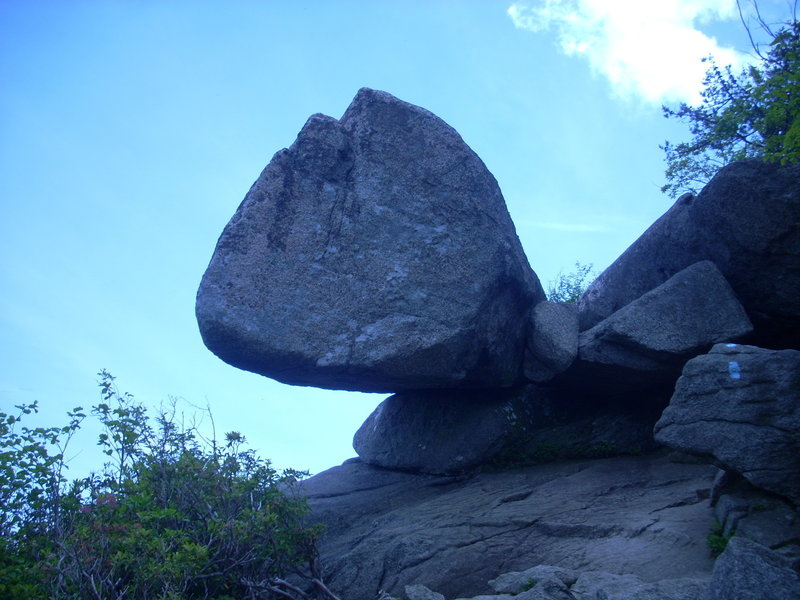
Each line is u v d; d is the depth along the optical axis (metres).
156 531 6.12
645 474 8.00
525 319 8.86
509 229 8.37
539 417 9.44
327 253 7.77
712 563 5.59
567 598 5.35
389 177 8.12
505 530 7.04
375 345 7.57
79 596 5.50
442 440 9.38
